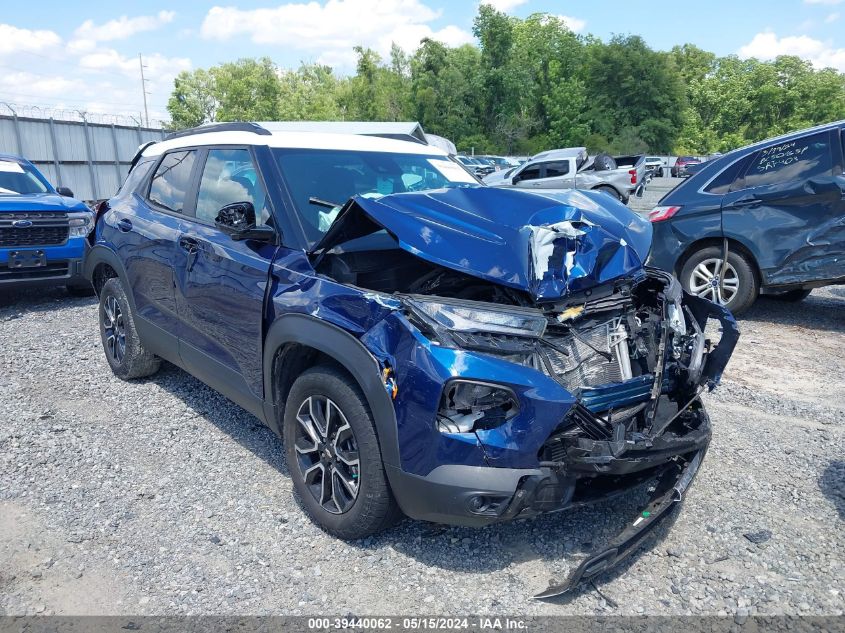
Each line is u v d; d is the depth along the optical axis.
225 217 3.54
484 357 2.74
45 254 8.15
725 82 87.25
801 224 6.75
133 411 4.92
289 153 4.02
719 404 5.00
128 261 4.96
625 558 2.93
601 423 2.89
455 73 62.28
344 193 3.94
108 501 3.69
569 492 2.87
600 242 3.31
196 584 2.98
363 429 2.98
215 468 4.06
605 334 3.31
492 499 2.74
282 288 3.42
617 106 64.94
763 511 3.53
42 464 4.12
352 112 69.25
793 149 6.89
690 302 3.76
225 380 4.03
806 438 4.39
